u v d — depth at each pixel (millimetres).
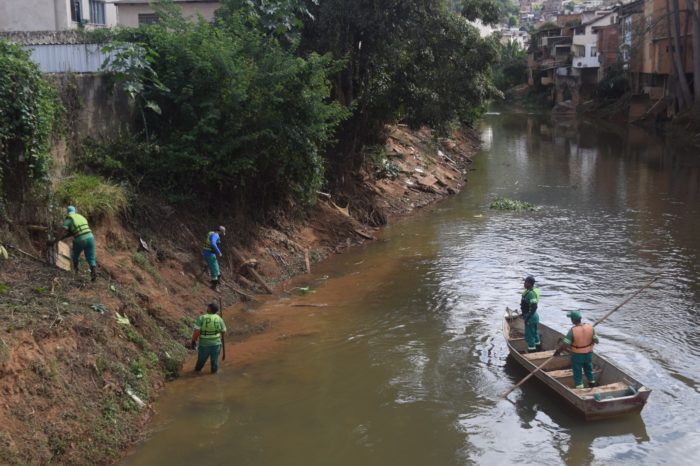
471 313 17219
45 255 13750
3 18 29000
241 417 12188
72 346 11594
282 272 20266
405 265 21469
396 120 30016
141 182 17969
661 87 61156
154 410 12305
